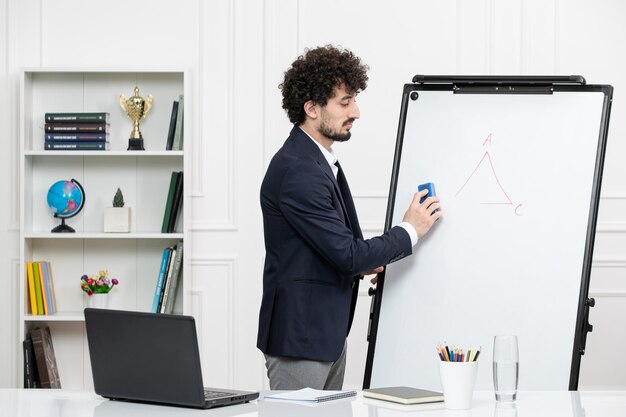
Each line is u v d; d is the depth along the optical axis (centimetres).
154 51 495
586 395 209
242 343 490
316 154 284
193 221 492
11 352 488
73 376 491
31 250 490
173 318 190
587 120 298
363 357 483
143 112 483
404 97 310
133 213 493
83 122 476
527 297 290
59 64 494
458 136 304
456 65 490
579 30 488
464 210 298
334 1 491
